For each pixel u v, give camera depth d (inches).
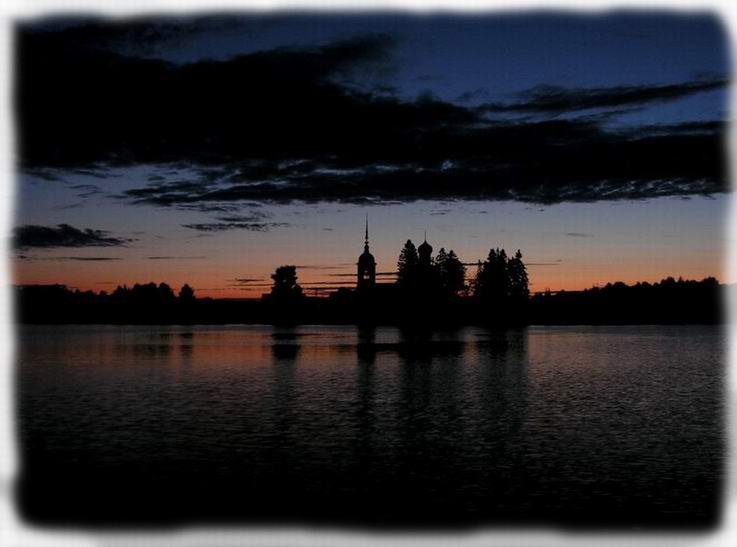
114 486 900.6
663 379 2251.5
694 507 816.3
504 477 941.8
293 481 920.9
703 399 1743.4
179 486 901.2
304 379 2223.2
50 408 1572.3
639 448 1122.7
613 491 879.7
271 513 792.9
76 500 843.4
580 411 1520.7
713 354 3543.3
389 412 1501.0
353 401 1684.3
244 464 1010.7
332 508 812.0
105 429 1290.6
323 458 1050.1
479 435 1230.9
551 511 802.2
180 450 1107.9
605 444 1155.9
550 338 5462.6
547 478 936.9
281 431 1267.2
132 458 1050.7
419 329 7800.2
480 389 1940.2
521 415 1465.3
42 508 814.5
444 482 917.2
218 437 1210.6
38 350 3791.8
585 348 4065.0
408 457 1054.4
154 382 2149.4
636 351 3789.4
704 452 1096.8
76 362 2938.0
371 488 890.1
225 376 2327.8
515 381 2164.1
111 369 2615.7
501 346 4212.6
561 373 2437.3
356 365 2765.7
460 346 4173.2
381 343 4512.8
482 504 826.2
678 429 1299.2
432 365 2758.4
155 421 1382.9
